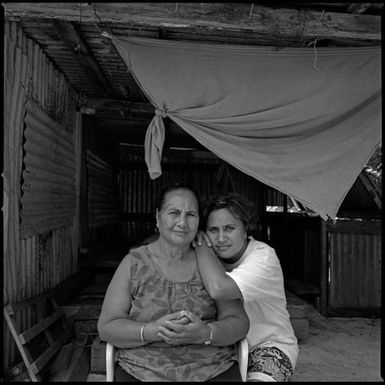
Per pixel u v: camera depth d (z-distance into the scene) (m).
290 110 3.25
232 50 3.02
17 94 2.92
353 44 3.21
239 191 7.72
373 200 4.92
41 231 3.43
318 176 3.36
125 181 7.80
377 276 4.84
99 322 1.81
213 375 1.74
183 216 1.79
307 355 3.59
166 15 2.42
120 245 6.72
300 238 5.73
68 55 3.65
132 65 3.02
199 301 1.82
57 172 3.98
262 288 1.89
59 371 2.86
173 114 3.19
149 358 1.73
